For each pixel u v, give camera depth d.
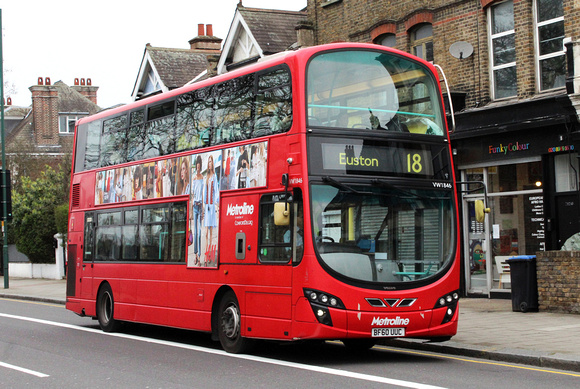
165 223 13.80
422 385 8.56
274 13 29.14
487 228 18.61
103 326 16.05
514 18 17.89
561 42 17.16
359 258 10.30
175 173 13.59
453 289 10.81
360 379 9.10
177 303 13.20
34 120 57.16
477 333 12.70
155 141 14.44
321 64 10.78
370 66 11.09
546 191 16.97
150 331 16.25
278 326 10.62
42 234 36.47
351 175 10.52
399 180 10.80
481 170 18.78
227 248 11.88
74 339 14.50
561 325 13.24
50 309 22.20
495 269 18.50
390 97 11.11
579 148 16.17
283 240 10.66
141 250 14.57
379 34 21.69
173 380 9.41
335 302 10.06
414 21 20.45
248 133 11.67
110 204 15.98
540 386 8.50
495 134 18.05
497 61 18.55
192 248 12.84
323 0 23.75
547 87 17.44
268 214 11.03
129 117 15.56
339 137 10.59
